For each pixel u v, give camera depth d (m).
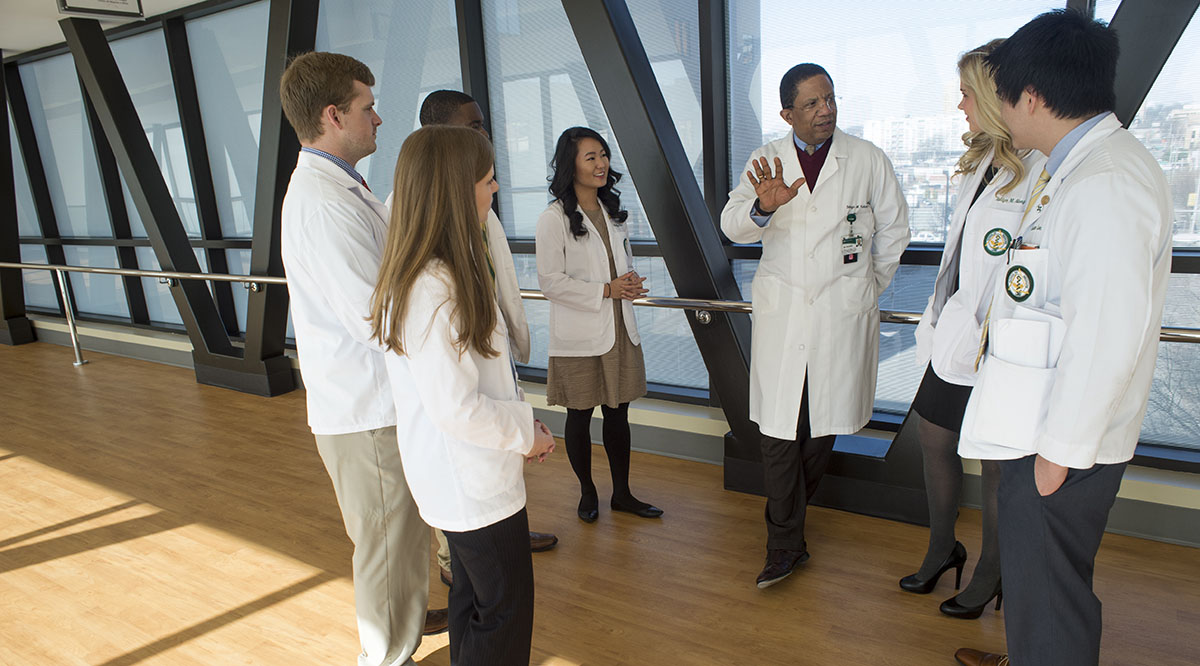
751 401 2.38
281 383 4.69
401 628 1.88
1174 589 2.18
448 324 1.30
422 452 1.44
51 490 3.34
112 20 4.45
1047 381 1.30
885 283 2.31
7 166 6.18
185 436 3.98
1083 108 1.27
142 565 2.65
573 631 2.17
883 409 3.12
